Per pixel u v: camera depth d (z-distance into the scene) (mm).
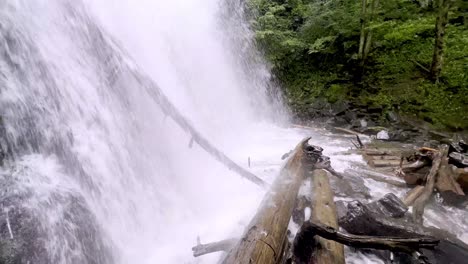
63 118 4277
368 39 11078
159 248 4125
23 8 4211
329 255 3125
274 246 2895
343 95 11344
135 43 6754
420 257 2975
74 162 4082
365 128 9797
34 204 3299
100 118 4820
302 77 12984
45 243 3090
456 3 11477
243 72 12023
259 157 7312
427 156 5430
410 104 9836
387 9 11727
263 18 12492
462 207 4777
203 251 3525
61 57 4617
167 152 5902
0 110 3615
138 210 4559
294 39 12453
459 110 9047
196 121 7730
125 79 5578
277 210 3580
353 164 6699
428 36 11469
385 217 4031
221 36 11094
